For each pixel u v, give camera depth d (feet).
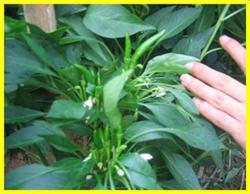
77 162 1.64
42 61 1.69
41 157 1.86
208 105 1.84
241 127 1.82
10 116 1.63
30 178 1.54
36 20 1.77
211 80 1.88
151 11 2.19
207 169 2.52
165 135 1.68
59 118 1.53
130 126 1.68
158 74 1.92
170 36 1.97
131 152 1.73
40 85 1.72
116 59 1.89
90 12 1.84
